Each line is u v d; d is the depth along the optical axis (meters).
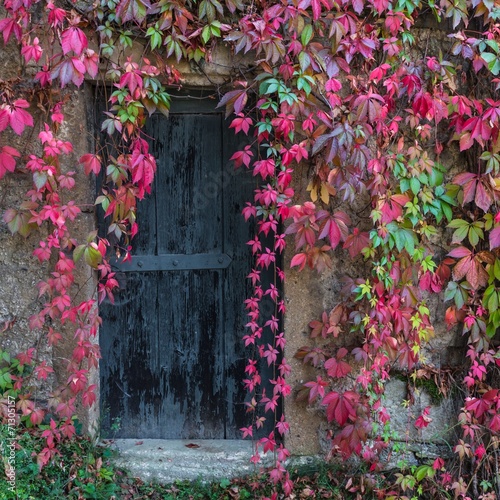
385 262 2.88
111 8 2.76
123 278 3.24
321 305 3.07
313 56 2.71
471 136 2.77
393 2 2.86
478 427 2.92
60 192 2.97
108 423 3.29
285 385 2.95
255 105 2.99
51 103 2.89
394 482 3.05
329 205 3.01
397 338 2.98
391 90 2.78
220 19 2.92
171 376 3.29
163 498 3.03
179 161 3.20
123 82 2.70
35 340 3.04
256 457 2.98
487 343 2.97
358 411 2.96
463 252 2.89
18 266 3.01
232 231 3.22
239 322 3.26
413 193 2.89
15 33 2.65
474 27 2.96
